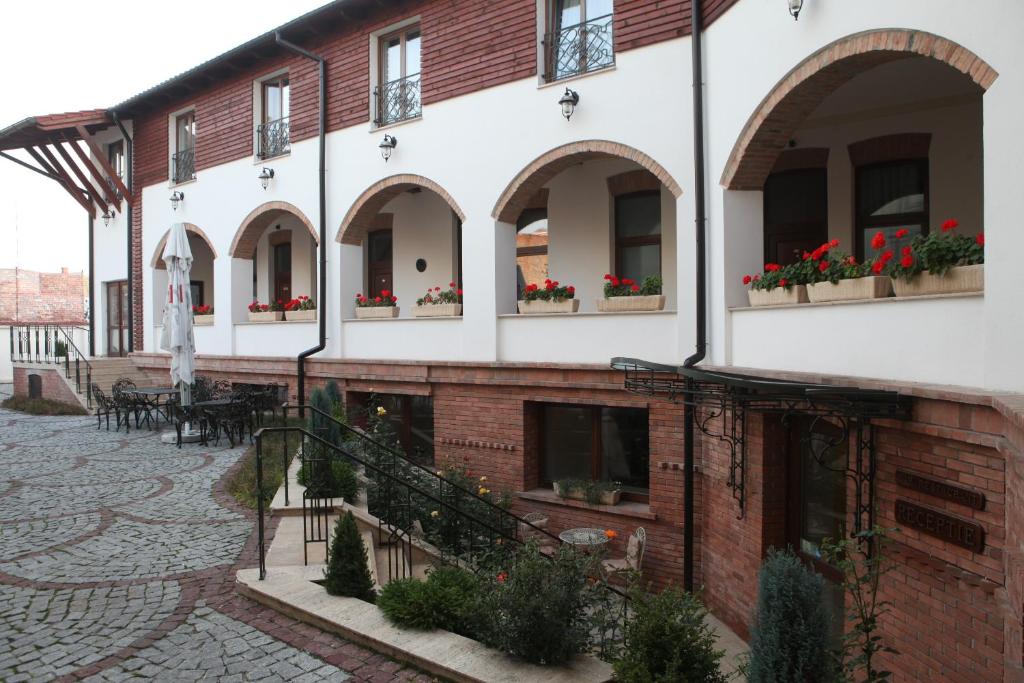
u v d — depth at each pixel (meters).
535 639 4.18
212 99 14.57
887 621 5.21
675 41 8.23
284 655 4.32
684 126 8.16
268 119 13.85
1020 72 4.04
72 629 4.60
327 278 12.31
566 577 4.55
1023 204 4.01
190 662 4.20
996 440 3.98
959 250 4.66
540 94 9.45
